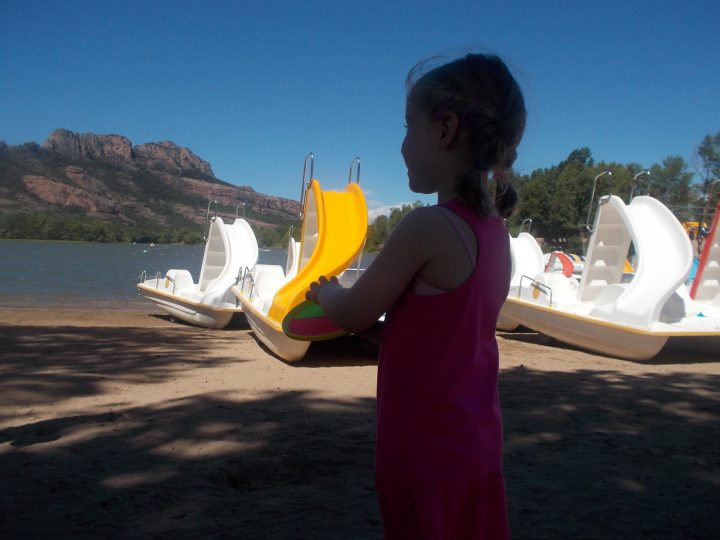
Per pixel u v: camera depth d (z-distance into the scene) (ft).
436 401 5.24
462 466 5.20
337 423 18.92
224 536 11.05
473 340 5.28
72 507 12.23
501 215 5.87
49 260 176.24
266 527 11.49
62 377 24.71
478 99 5.25
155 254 250.57
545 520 12.19
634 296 35.19
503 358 34.40
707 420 20.62
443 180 5.49
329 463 15.33
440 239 5.11
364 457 15.80
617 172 193.98
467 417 5.25
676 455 16.62
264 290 39.88
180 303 47.73
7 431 17.51
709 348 37.22
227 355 32.60
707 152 162.61
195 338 40.40
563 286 43.14
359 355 32.04
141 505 12.39
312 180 34.24
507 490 13.80
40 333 39.73
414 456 5.25
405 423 5.31
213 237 50.88
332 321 5.54
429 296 5.21
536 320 41.22
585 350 38.50
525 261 55.72
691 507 13.12
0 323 46.39
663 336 32.73
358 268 32.30
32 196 627.46
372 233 69.67
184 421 18.61
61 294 82.64
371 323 5.32
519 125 5.52
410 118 5.63
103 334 40.73
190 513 12.05
